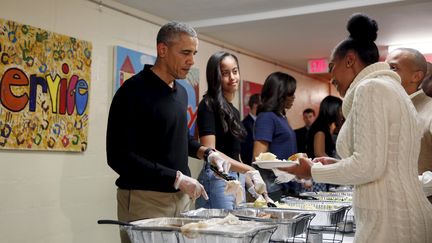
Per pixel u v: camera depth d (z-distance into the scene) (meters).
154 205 1.82
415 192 1.41
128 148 1.79
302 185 3.29
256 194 2.21
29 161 3.24
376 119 1.35
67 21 3.55
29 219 3.24
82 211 3.66
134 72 4.15
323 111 3.90
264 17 4.42
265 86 2.91
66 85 3.48
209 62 2.55
